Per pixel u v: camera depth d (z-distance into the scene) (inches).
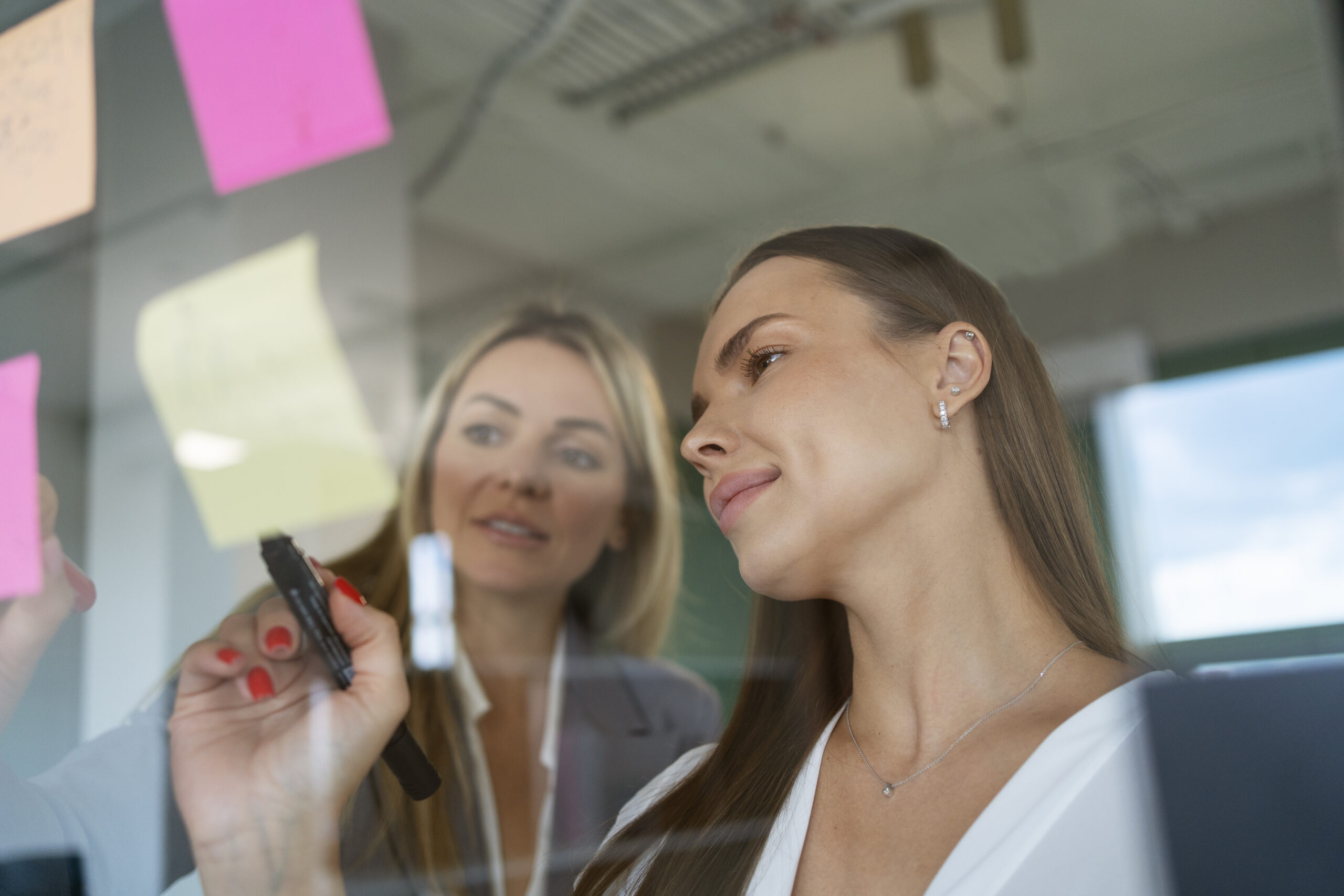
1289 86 63.2
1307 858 20.2
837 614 25.5
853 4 58.4
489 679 33.2
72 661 37.3
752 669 26.3
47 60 45.0
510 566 35.0
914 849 20.4
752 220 61.3
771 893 21.7
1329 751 20.9
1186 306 70.1
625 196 62.6
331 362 54.7
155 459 49.6
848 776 22.7
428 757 31.0
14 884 27.2
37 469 44.5
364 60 56.5
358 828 27.4
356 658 26.7
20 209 45.5
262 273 53.1
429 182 59.3
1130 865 19.7
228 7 52.2
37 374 47.2
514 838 30.7
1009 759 20.7
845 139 64.0
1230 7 60.0
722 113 60.8
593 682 33.9
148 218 50.1
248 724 26.2
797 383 21.8
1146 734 21.1
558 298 41.6
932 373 22.2
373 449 53.0
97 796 27.8
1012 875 19.2
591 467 36.6
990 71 63.7
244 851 25.5
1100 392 66.7
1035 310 71.6
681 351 41.8
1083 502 23.9
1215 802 20.2
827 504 21.1
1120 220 70.9
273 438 52.6
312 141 55.7
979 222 68.4
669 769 28.5
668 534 36.3
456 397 36.9
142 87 49.7
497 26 56.2
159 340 51.3
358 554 35.5
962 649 21.9
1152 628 32.8
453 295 57.8
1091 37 62.7
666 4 55.0
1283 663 21.6
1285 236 67.5
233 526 49.2
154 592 46.8
